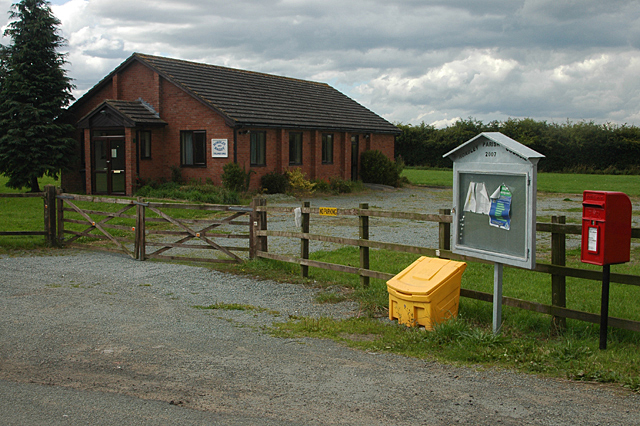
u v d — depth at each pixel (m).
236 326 6.85
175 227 16.02
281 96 29.53
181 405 4.37
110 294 8.44
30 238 13.52
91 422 4.05
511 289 8.36
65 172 25.47
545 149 51.88
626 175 47.75
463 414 4.21
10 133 23.73
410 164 58.25
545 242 13.45
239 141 23.83
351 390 4.71
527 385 4.87
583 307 7.37
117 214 11.81
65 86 25.05
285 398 4.52
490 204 6.34
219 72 28.33
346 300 8.33
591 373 5.03
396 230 15.62
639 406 4.36
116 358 5.52
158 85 24.88
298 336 6.46
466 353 5.70
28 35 24.34
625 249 5.80
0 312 7.23
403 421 4.09
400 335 6.45
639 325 5.67
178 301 8.13
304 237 9.60
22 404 4.37
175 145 24.94
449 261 7.15
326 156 29.80
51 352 5.68
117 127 23.47
